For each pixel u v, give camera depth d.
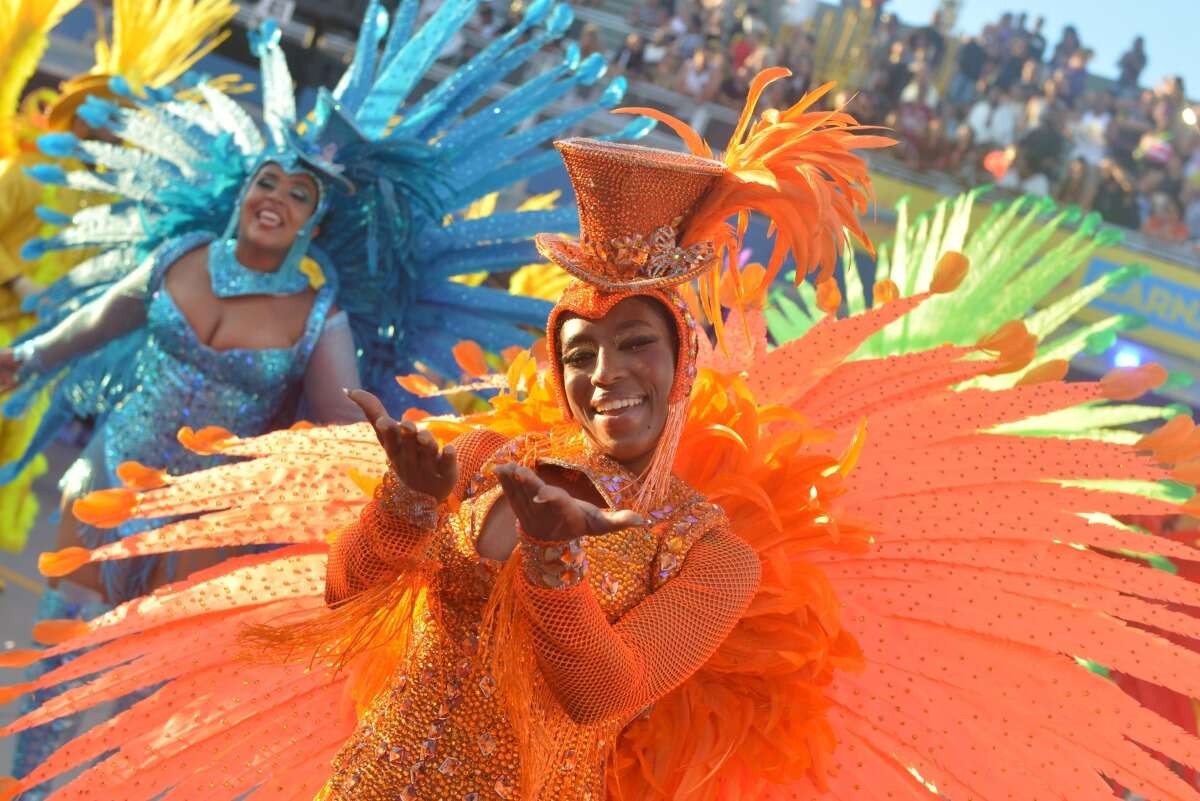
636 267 1.80
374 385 3.95
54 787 3.54
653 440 1.83
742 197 1.89
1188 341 10.76
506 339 3.97
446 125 4.07
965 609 2.09
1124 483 2.74
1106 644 2.05
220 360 3.62
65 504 3.65
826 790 2.00
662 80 11.81
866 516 2.15
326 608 2.15
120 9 5.41
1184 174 11.54
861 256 11.05
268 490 2.27
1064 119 11.72
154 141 4.00
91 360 3.79
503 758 1.73
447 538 1.77
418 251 3.91
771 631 2.01
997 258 3.20
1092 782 2.01
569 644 1.57
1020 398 2.22
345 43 11.23
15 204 4.88
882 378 2.29
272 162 3.64
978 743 2.04
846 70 12.00
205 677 2.17
